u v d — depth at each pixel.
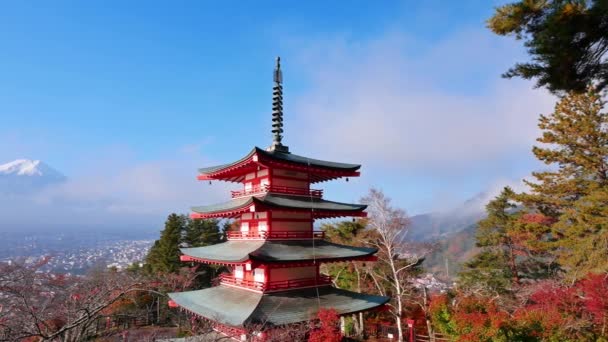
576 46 11.89
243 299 24.73
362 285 48.31
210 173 30.55
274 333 20.14
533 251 48.34
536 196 45.88
